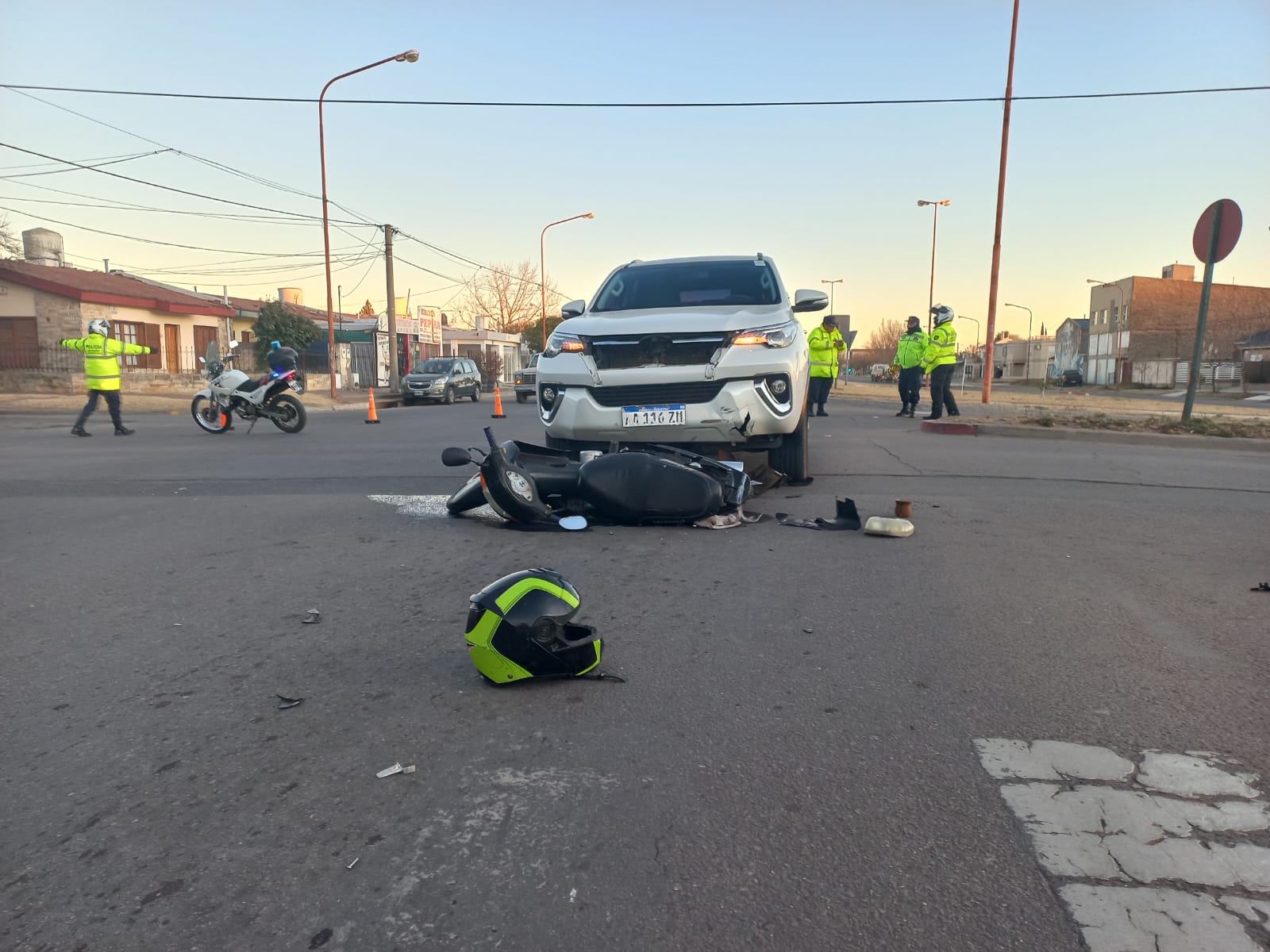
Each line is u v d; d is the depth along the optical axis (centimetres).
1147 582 473
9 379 2508
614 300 759
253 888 214
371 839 233
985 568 497
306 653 370
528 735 292
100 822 243
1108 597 443
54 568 512
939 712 307
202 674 347
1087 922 199
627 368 631
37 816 246
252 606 436
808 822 240
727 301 725
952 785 258
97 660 363
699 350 629
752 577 477
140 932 198
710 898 208
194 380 2917
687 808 247
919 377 1571
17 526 630
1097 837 232
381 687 333
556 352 660
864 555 525
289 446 1191
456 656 364
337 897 210
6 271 2728
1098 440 1134
